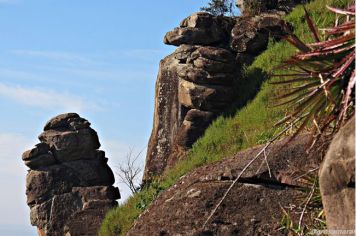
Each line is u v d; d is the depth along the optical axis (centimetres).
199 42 2909
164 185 2408
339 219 795
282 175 1355
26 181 2944
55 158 2959
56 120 3003
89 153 2966
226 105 2744
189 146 2733
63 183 2928
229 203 1413
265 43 2905
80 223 2856
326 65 894
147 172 2895
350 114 877
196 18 2931
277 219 1352
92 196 2900
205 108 2745
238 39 2909
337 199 797
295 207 1221
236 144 2392
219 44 2931
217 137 2494
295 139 1366
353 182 782
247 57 2897
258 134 2292
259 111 2445
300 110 923
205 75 2753
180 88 2811
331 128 1033
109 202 2884
